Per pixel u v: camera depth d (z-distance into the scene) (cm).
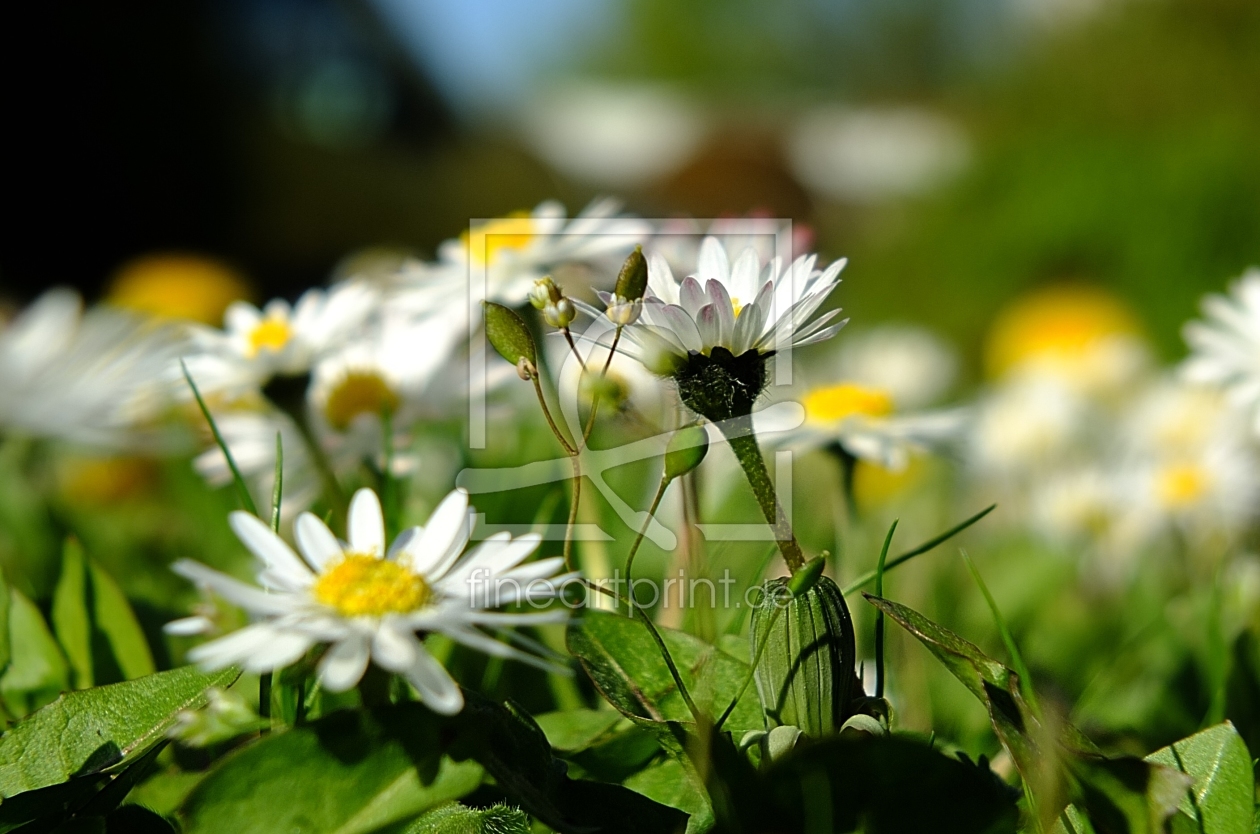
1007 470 42
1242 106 110
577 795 16
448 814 15
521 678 20
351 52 240
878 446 24
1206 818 16
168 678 16
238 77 187
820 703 16
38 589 26
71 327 25
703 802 16
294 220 190
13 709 19
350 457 23
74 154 157
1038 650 27
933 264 129
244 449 23
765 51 455
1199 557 33
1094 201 114
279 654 14
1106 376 51
